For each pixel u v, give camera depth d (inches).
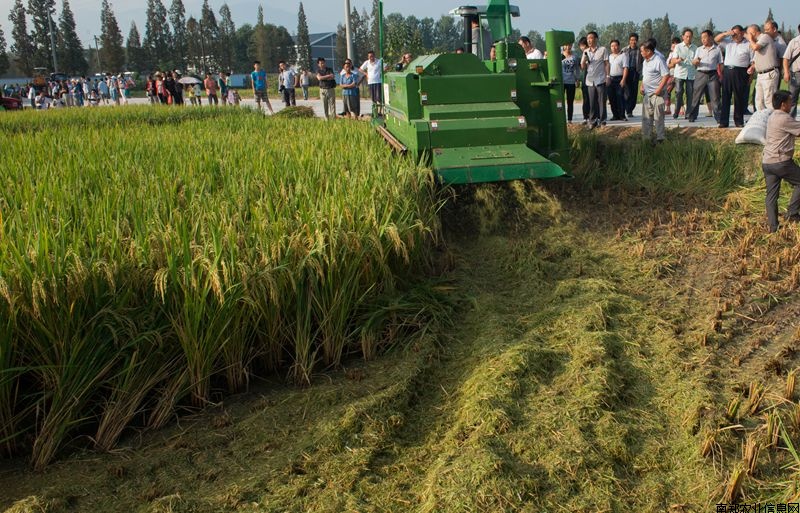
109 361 184.1
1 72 3919.8
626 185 415.8
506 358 205.9
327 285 220.8
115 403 183.2
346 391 203.9
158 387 198.2
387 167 303.4
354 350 234.2
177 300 192.2
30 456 179.0
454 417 188.9
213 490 162.6
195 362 195.5
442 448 175.9
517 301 262.7
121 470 169.6
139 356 188.7
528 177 318.7
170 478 167.3
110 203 242.7
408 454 175.9
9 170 307.9
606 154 451.8
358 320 233.0
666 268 292.4
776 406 184.7
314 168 305.9
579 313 240.1
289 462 171.0
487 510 148.6
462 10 427.8
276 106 1331.2
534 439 171.9
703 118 583.8
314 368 224.4
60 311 175.5
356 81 776.9
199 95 1250.0
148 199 250.8
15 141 438.9
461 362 218.7
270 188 271.9
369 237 236.2
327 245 223.6
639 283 279.3
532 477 159.3
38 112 808.9
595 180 426.6
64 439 183.9
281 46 4397.1
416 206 275.3
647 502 154.4
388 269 246.4
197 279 191.9
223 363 209.2
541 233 329.1
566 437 172.4
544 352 212.4
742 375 203.9
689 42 563.5
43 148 394.9
